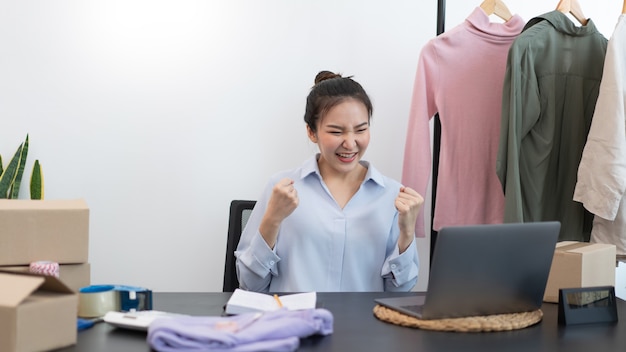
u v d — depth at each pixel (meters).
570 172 2.60
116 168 2.94
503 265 1.48
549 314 1.64
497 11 2.79
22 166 2.79
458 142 2.75
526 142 2.59
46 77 2.88
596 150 2.42
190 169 2.98
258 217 2.14
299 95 3.01
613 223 2.52
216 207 3.01
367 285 2.08
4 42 2.85
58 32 2.88
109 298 1.50
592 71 2.61
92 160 2.92
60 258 1.56
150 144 2.95
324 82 2.04
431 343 1.32
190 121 2.97
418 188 2.76
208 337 1.20
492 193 2.76
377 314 1.52
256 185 3.01
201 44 2.96
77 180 2.92
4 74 2.85
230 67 2.98
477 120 2.75
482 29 2.73
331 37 3.01
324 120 2.00
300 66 3.00
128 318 1.40
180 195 2.98
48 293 1.29
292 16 2.99
